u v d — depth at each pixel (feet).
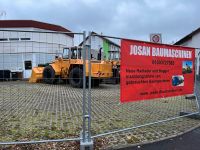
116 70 63.41
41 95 51.55
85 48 21.06
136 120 30.58
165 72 27.86
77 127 27.02
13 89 51.49
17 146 20.90
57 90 60.08
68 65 69.46
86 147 20.43
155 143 22.80
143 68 25.41
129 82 24.34
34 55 40.96
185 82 30.78
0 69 31.12
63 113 34.22
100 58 65.87
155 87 26.84
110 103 42.68
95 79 66.49
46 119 30.63
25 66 39.24
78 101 44.65
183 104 41.78
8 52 31.53
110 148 21.09
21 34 32.35
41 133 24.72
